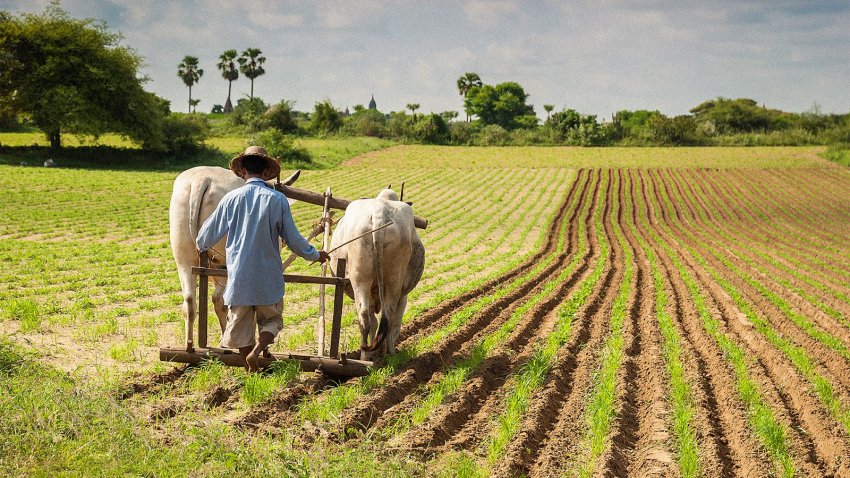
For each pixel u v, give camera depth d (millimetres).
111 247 23359
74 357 9797
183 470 5648
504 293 17328
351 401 8289
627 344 11867
